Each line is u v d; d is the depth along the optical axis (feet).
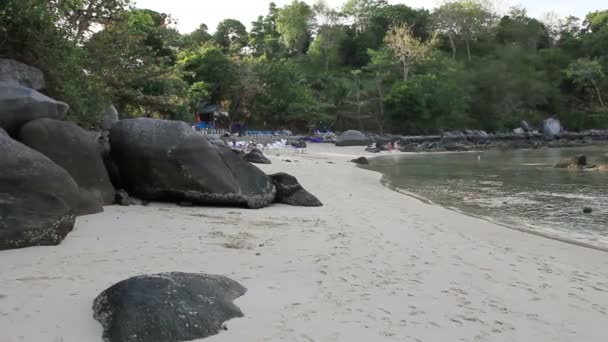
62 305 15.94
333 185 59.77
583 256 27.55
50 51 44.37
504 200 50.37
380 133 214.48
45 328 14.26
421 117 212.43
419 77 219.82
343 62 301.63
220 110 181.88
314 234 29.53
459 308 17.85
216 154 39.88
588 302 19.40
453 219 38.63
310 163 94.63
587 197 51.96
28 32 42.42
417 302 18.24
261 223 32.48
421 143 178.91
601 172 78.69
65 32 46.88
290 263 22.58
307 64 282.56
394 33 255.29
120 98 73.72
